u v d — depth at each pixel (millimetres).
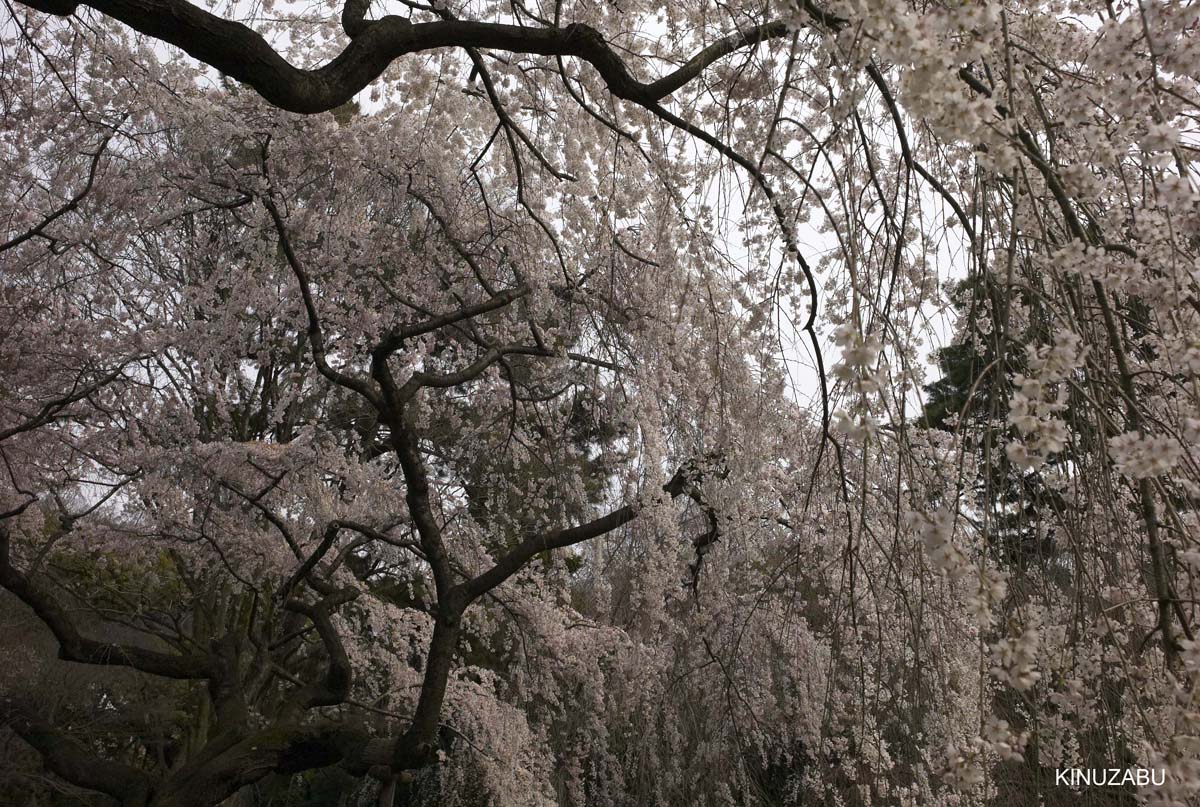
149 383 5922
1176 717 1428
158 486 5012
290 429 7047
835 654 4203
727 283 4535
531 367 6223
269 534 5566
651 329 4930
